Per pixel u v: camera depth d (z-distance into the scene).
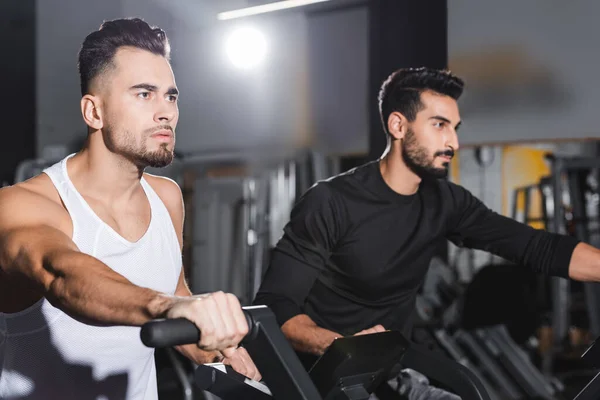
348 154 5.27
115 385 1.44
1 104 7.22
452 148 2.03
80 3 6.81
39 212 1.27
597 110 4.11
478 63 4.36
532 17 4.23
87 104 1.37
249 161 5.77
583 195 5.61
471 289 4.32
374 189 2.03
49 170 1.38
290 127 5.53
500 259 6.96
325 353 1.24
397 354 1.30
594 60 4.10
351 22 5.12
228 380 1.31
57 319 1.34
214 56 5.69
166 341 0.88
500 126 4.33
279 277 1.95
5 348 1.35
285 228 2.02
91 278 1.02
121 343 1.41
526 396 4.52
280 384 1.04
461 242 2.22
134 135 1.34
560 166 5.02
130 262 1.42
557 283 5.20
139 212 1.46
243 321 0.94
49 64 7.09
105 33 1.35
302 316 1.89
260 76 5.61
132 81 1.34
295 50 5.45
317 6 5.27
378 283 2.04
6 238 1.18
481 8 4.34
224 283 5.59
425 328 4.55
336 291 2.07
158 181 1.61
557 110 4.20
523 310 4.30
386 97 2.09
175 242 1.54
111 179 1.39
